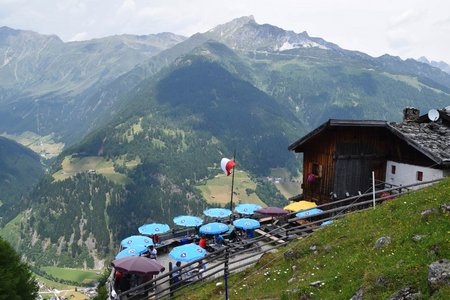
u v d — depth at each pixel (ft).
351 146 101.19
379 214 55.72
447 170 88.33
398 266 36.27
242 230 102.37
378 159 104.12
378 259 40.63
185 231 103.86
